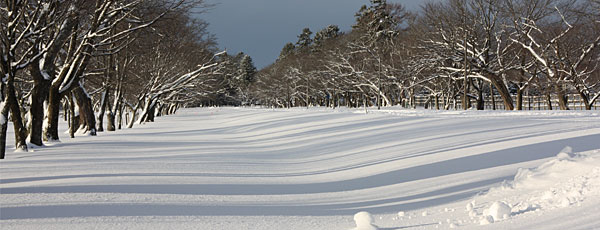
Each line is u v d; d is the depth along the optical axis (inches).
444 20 1628.9
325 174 391.9
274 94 4119.1
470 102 2220.7
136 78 1407.5
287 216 230.2
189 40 1557.6
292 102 4569.4
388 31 2308.1
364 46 2311.8
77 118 1117.1
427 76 1899.6
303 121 1248.2
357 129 797.9
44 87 708.0
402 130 682.8
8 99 566.3
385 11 2386.8
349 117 1176.2
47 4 584.4
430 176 326.0
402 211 230.1
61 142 802.2
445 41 1601.9
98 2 682.8
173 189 309.7
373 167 398.6
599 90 1370.6
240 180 359.3
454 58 1573.6
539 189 228.2
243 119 1845.5
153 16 855.7
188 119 2314.2
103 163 464.4
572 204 178.4
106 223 212.5
